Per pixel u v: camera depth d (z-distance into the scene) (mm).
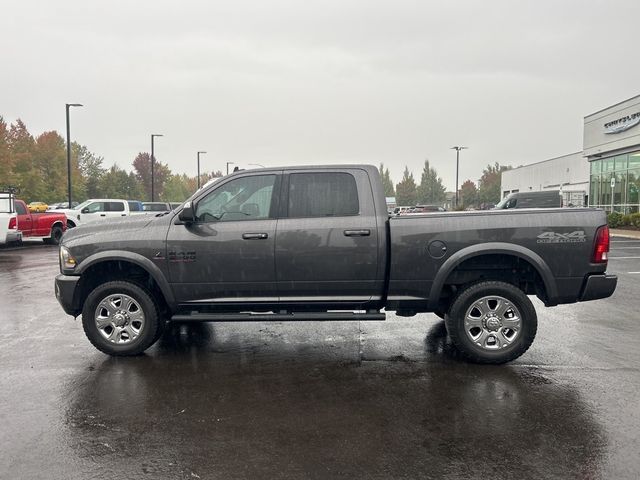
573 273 5191
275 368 5223
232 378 4930
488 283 5246
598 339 6227
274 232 5340
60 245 5688
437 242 5242
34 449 3531
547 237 5176
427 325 7074
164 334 6617
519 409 4133
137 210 24875
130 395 4504
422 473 3188
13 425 3912
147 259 5430
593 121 34938
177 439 3664
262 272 5375
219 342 6223
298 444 3576
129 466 3301
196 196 5516
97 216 23438
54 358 5586
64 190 71750
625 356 5535
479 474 3166
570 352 5688
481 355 5234
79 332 6695
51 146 70625
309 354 5707
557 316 7496
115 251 5453
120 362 5445
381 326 7020
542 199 23266
